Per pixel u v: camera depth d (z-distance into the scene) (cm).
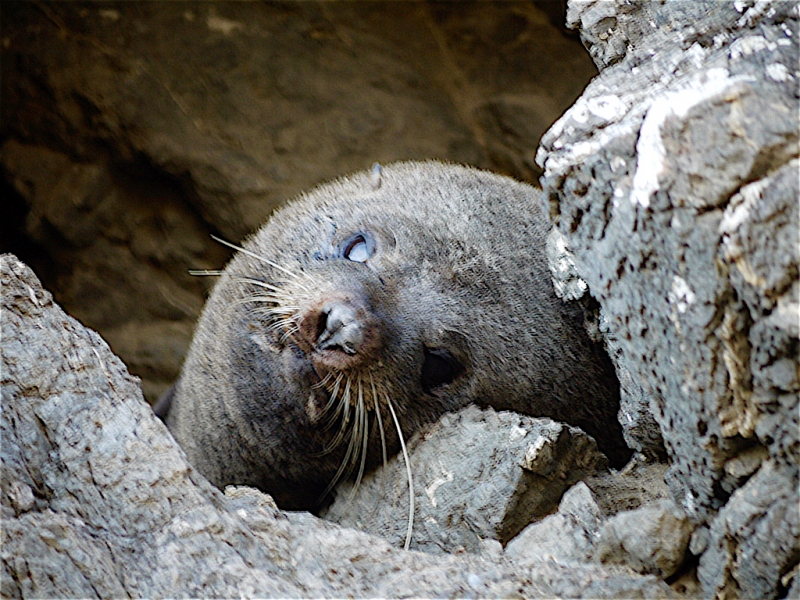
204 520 1267
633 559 1355
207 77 3722
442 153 3703
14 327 1399
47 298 1462
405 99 3775
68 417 1329
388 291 2050
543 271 2152
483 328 2075
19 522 1177
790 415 1168
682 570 1336
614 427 2144
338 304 1959
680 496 1368
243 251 2302
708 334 1198
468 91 3812
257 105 3712
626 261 1285
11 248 3747
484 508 1733
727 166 1147
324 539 1341
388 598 1249
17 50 3741
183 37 3766
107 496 1271
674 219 1180
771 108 1158
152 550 1234
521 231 2209
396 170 2484
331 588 1263
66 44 3734
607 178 1290
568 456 1803
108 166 3719
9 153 3728
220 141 3666
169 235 3700
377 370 1983
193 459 2278
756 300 1133
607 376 2127
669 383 1291
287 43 3803
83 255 3709
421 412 2056
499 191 2328
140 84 3697
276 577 1253
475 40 3875
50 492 1266
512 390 2100
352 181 2467
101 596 1152
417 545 1809
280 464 2192
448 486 1855
